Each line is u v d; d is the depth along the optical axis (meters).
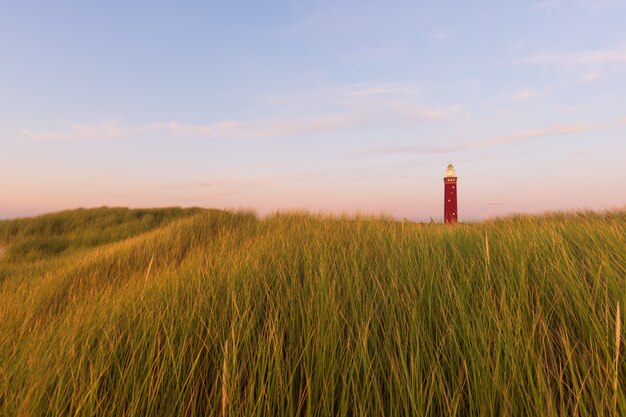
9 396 1.96
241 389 1.90
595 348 1.74
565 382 1.64
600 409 1.42
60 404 1.80
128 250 7.14
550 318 2.12
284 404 1.79
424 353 1.92
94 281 5.38
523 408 1.53
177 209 19.41
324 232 5.75
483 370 1.66
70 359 2.17
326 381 1.77
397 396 1.65
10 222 15.92
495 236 4.16
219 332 2.30
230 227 8.27
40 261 10.79
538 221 7.19
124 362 2.16
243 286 3.11
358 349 1.96
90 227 16.23
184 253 6.90
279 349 2.02
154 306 2.89
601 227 4.14
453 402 1.57
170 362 2.06
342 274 3.21
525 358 1.67
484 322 2.04
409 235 4.77
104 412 1.69
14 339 2.97
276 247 4.87
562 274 2.53
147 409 1.71
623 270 2.54
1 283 7.50
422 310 2.35
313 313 2.44
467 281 2.59
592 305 1.98
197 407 1.81
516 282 2.57
